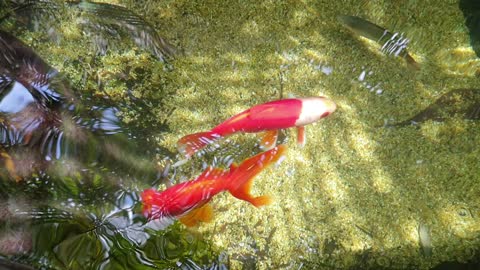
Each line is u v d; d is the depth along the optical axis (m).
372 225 0.76
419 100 0.87
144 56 0.88
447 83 0.89
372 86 0.88
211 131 0.77
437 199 0.78
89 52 0.87
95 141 0.77
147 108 0.83
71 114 0.79
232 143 0.80
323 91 0.87
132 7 0.94
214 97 0.85
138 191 0.74
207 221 0.74
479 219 0.77
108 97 0.83
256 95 0.86
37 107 0.78
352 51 0.92
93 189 0.73
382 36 0.92
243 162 0.75
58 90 0.81
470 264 0.73
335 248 0.75
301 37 0.93
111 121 0.80
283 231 0.75
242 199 0.74
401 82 0.89
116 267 0.67
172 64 0.88
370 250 0.74
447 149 0.82
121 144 0.78
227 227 0.75
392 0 0.96
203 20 0.93
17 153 0.73
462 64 0.91
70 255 0.66
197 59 0.89
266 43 0.92
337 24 0.95
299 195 0.78
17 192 0.70
